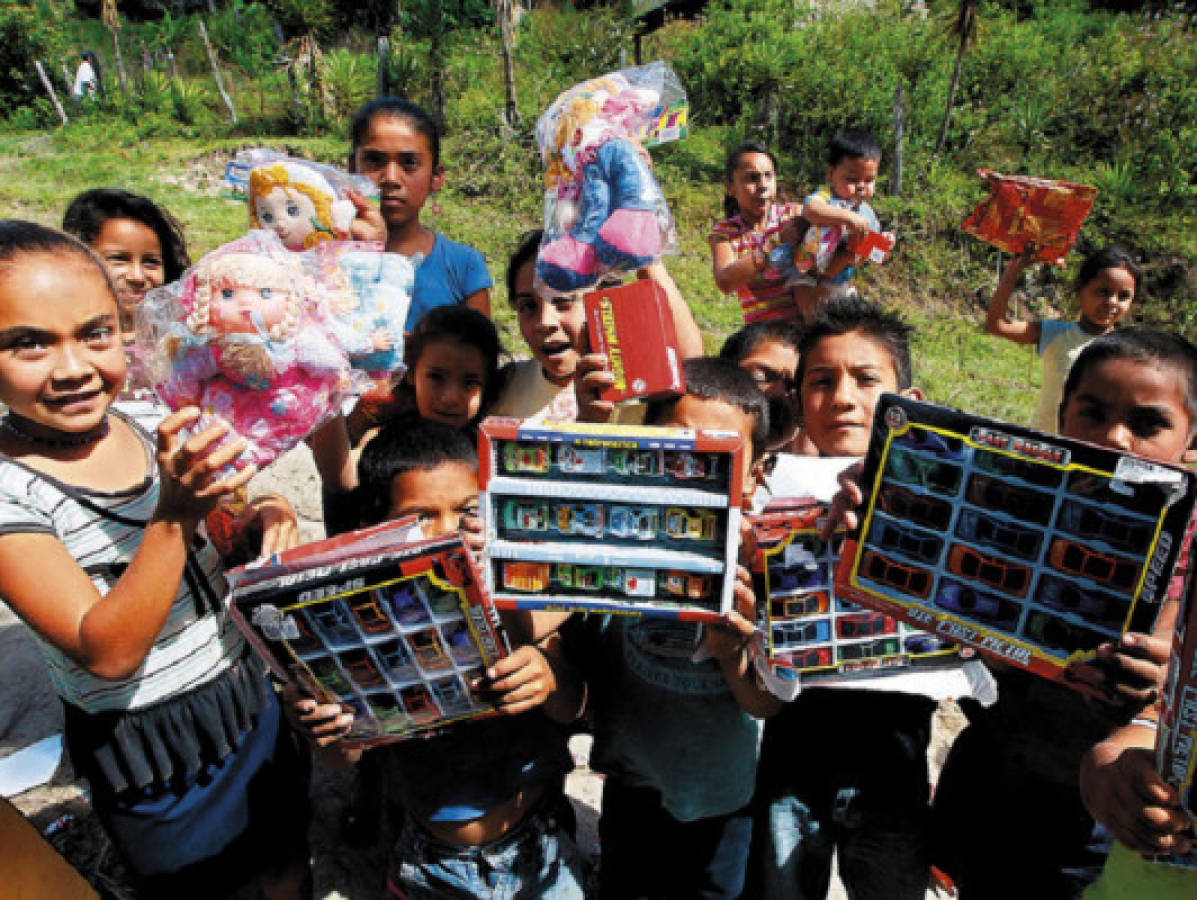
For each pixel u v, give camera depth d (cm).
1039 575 141
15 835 160
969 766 199
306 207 224
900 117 1125
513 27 1461
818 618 169
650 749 192
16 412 152
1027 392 826
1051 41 1597
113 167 1273
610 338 183
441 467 181
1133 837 129
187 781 182
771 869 203
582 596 156
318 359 168
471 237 1023
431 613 149
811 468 195
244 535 193
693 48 1512
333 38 1936
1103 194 1109
